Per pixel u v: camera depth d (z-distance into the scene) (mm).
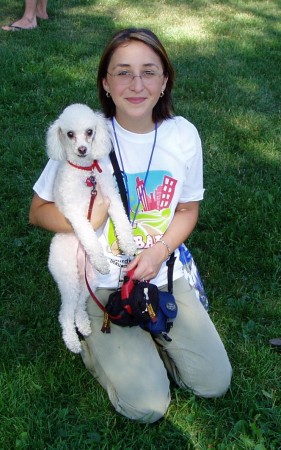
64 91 3262
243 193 2457
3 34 4152
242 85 3564
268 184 2555
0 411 1483
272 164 2727
